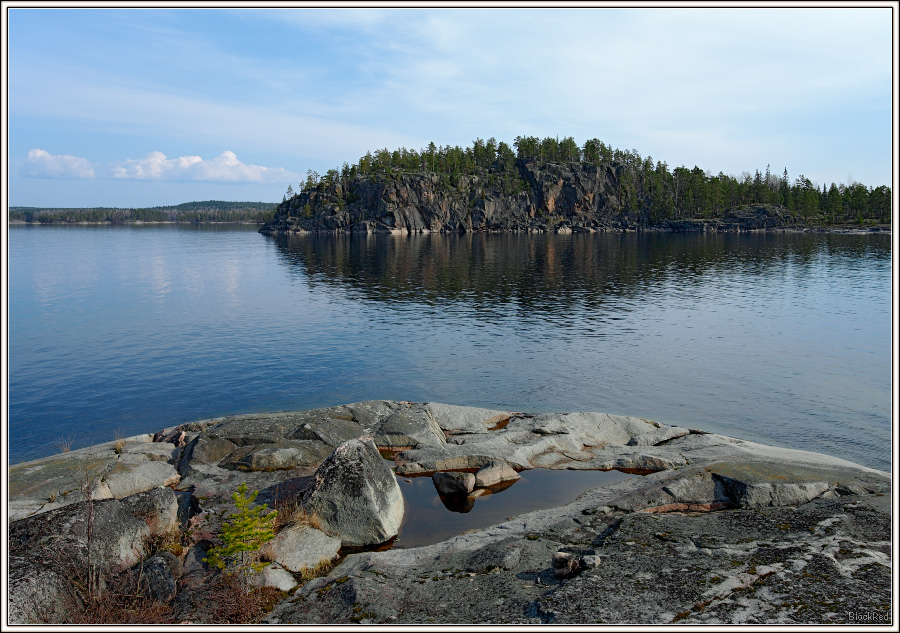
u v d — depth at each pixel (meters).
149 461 15.71
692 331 38.91
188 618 8.83
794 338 36.41
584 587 8.97
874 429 20.44
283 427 18.09
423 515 13.97
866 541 10.32
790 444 19.36
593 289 61.53
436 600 9.12
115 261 100.94
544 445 18.06
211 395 25.47
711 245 141.62
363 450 13.53
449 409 21.17
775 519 11.67
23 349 34.12
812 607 7.96
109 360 31.58
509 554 10.57
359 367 30.02
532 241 173.12
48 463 15.19
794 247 128.75
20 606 8.41
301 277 75.62
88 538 9.92
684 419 22.00
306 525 12.20
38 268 86.38
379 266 91.06
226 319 44.41
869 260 94.00
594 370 29.05
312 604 9.14
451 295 57.38
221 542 11.45
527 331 39.12
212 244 161.50
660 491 13.60
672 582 9.01
